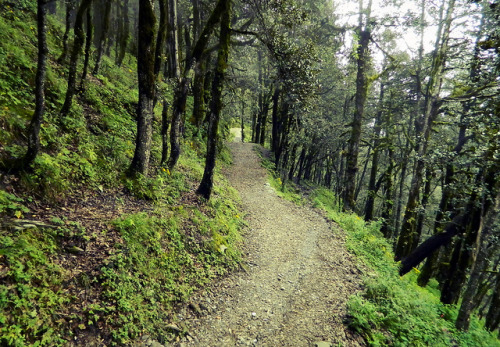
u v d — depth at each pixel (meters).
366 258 10.12
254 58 26.53
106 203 6.53
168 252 6.16
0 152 5.22
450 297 11.89
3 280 3.50
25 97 6.96
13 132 5.82
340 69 21.88
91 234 5.23
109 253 5.05
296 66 8.71
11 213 4.54
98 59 12.16
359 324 5.91
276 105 24.47
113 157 8.11
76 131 7.74
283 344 5.12
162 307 4.99
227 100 23.34
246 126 53.66
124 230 5.69
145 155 8.06
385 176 21.78
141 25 7.19
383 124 24.19
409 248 15.70
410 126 24.66
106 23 12.03
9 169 5.17
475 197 10.72
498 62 8.82
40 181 5.45
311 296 6.89
